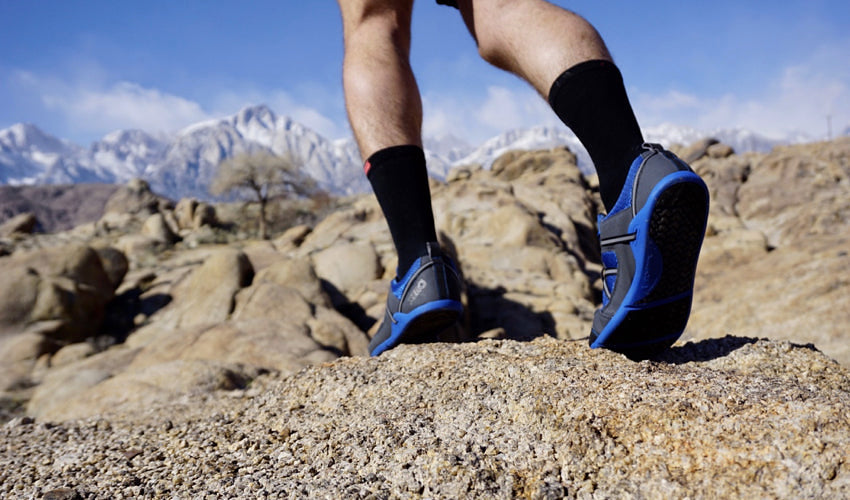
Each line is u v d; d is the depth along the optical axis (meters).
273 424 1.57
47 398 7.79
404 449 1.22
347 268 13.00
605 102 1.31
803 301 6.77
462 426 1.27
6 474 1.55
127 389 4.52
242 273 12.59
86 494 1.30
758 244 19.33
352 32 1.72
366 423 1.38
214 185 38.91
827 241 9.45
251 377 4.85
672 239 1.27
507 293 14.05
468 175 35.25
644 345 1.47
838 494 0.86
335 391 1.61
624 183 1.32
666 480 0.97
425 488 1.10
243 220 38.91
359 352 9.13
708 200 1.26
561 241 21.36
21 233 34.50
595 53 1.35
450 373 1.50
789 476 0.90
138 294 15.98
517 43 1.43
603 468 1.04
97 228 36.19
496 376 1.42
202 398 2.52
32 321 12.55
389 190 1.61
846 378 1.48
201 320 11.86
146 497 1.25
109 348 12.47
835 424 0.95
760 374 1.40
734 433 1.00
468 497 1.06
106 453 1.62
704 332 7.14
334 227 21.33
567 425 1.15
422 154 1.64
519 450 1.15
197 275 12.86
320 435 1.41
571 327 12.32
